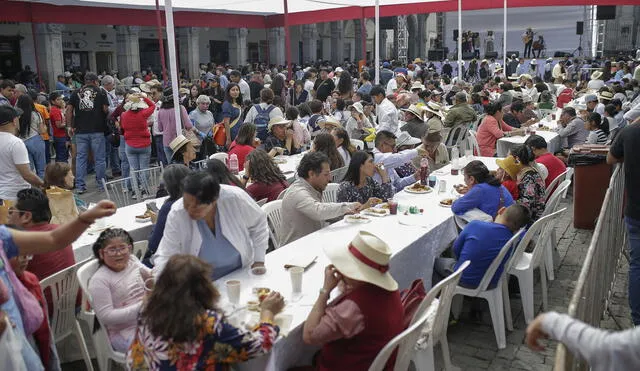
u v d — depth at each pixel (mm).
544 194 5297
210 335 2363
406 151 6016
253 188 5445
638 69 16016
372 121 10375
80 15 15883
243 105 11648
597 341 1684
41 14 15016
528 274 4355
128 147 8602
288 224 4586
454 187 5816
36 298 2793
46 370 2834
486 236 4004
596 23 31328
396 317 2723
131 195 7117
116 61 26047
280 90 13180
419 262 4266
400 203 5312
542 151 6145
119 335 3229
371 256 2660
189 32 26688
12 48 22141
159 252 3314
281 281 3422
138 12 17375
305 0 16516
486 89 14180
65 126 9898
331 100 11891
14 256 2322
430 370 3311
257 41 33312
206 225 3357
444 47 30812
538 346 1901
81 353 3898
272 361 2654
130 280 3334
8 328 2141
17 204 3486
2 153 5496
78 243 4375
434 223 4582
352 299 2648
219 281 3408
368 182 5156
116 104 12273
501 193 4801
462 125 9711
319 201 4637
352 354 2684
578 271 5461
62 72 20656
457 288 4117
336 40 35875
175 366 2330
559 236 6457
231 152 6945
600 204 6535
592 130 8398
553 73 21078
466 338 4277
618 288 4910
